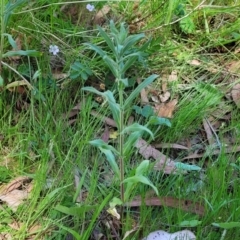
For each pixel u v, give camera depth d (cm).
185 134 155
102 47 169
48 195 131
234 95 165
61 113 155
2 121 153
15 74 161
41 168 141
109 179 143
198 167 143
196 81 169
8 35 148
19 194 139
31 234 131
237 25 183
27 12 169
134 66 167
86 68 160
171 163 146
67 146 149
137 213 135
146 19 183
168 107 159
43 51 168
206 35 180
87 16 180
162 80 168
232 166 143
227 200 134
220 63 175
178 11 181
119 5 184
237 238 128
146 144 149
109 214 132
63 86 161
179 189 137
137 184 137
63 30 172
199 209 134
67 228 123
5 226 132
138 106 160
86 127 152
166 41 178
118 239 130
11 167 145
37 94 153
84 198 138
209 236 129
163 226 132
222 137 154
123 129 119
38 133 151
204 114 159
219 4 192
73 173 141
